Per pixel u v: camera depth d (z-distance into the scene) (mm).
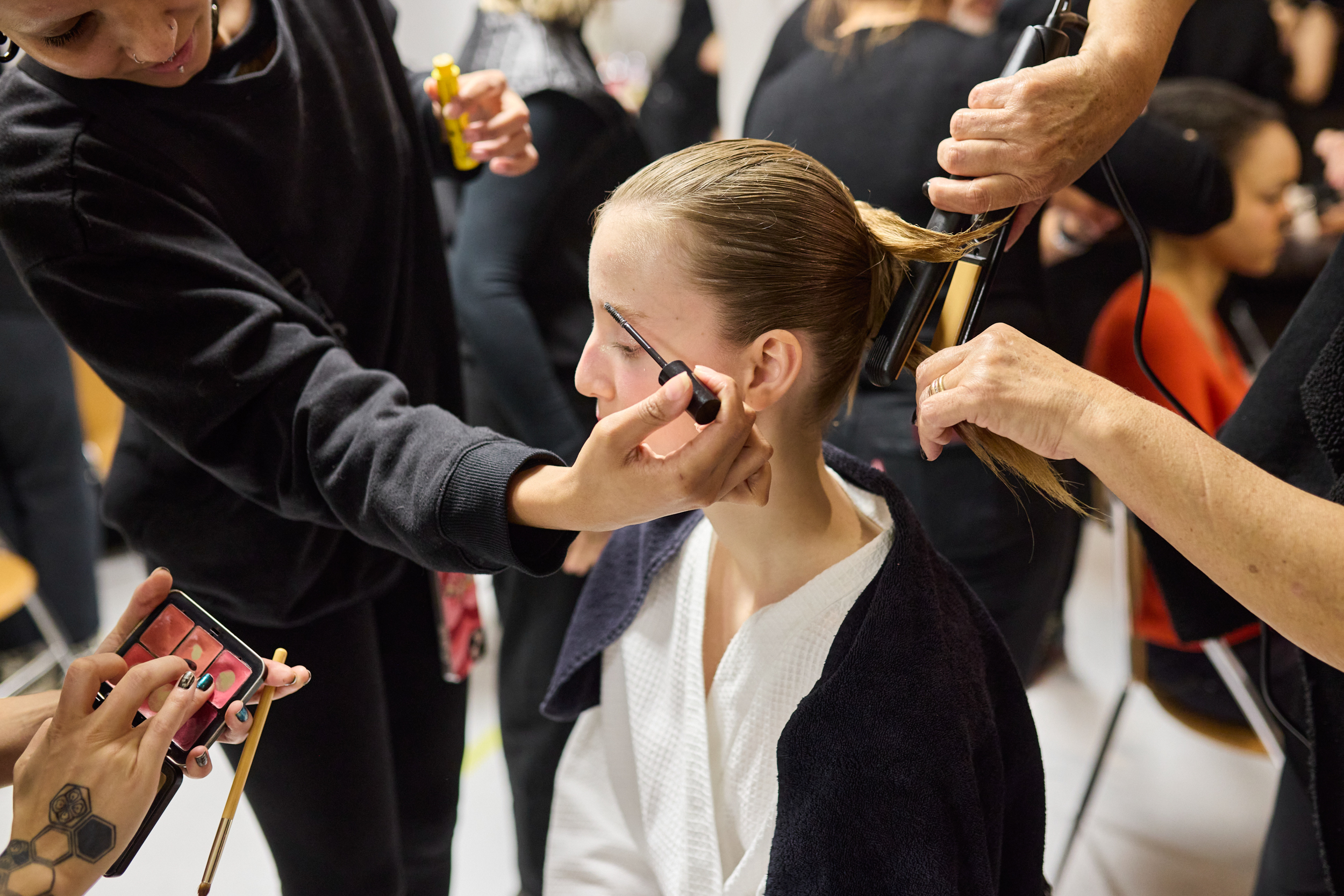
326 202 987
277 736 1059
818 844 760
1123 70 816
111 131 847
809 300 774
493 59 1391
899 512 811
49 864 685
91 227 827
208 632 779
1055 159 790
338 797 1091
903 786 742
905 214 1250
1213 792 1856
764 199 762
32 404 2041
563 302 1466
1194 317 1760
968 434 772
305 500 875
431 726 1215
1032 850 892
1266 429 1005
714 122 3148
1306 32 2109
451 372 1158
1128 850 1726
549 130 1350
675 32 3076
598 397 824
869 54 1256
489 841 1795
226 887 1674
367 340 1051
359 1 1044
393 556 1057
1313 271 2156
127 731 707
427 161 1118
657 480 657
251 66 948
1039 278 1312
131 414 1024
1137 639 1448
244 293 858
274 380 847
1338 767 874
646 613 949
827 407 827
